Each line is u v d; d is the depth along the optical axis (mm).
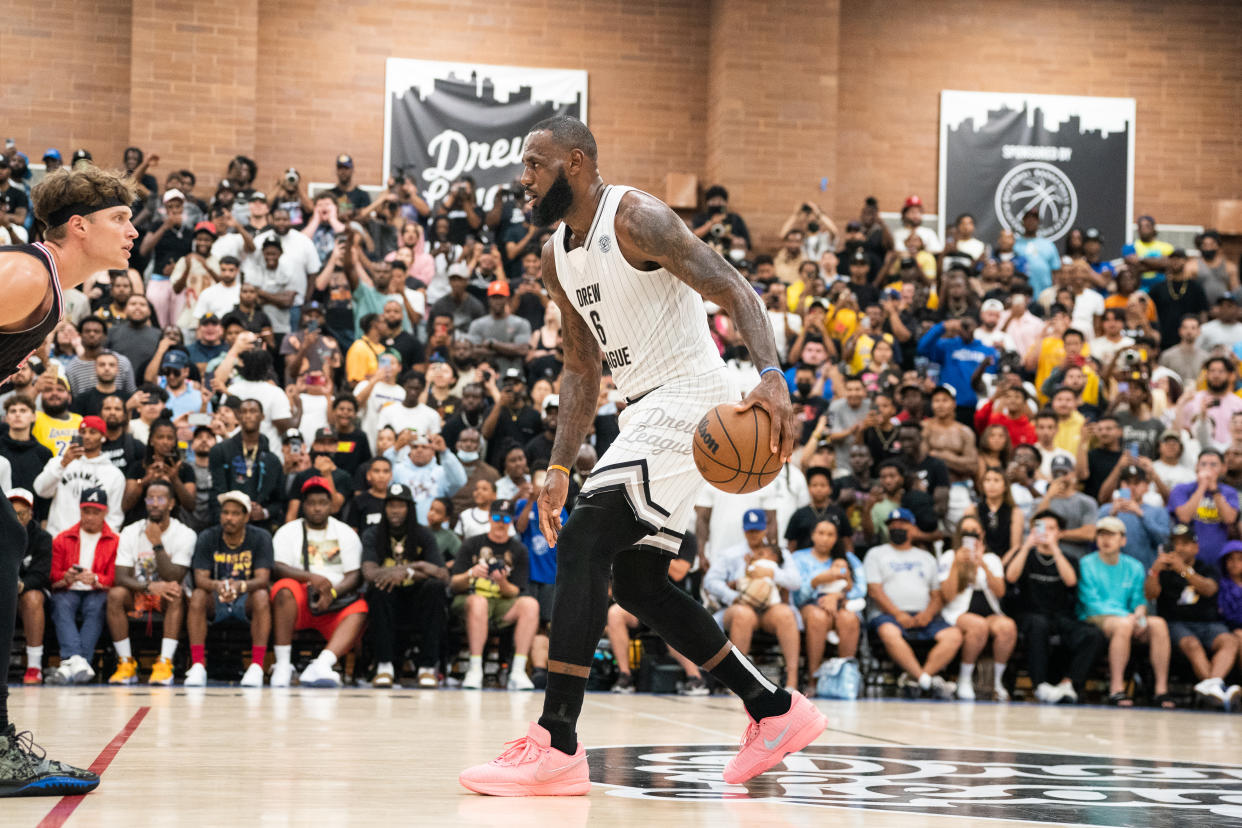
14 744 2879
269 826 2482
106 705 6062
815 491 9531
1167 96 16047
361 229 12414
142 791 2998
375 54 14922
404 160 14898
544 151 3281
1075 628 9234
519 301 12164
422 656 8680
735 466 3018
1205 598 9258
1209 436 11070
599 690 9016
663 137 15469
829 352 11820
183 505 8992
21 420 8820
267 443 9375
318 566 8648
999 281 13164
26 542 2932
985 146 15742
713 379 3357
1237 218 15586
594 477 3301
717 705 7375
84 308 11336
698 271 3162
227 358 10203
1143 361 11023
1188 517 9766
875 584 9367
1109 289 13422
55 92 14250
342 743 4414
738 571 9133
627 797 3127
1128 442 10898
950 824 2721
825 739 5238
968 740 5387
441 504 9227
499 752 4207
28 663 8219
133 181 3008
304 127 14727
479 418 10453
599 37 15398
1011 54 15922
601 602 3219
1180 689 9633
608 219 3268
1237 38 16172
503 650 9281
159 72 13922
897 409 10766
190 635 8383
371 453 10164
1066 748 5129
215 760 3750
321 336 10883
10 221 12055
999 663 9227
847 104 15656
